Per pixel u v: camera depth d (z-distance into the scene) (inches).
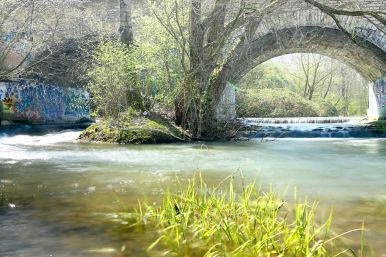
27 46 708.7
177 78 538.9
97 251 99.7
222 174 240.5
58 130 701.9
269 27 663.1
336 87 1797.5
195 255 97.3
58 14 652.1
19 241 107.4
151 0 530.0
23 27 609.0
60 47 774.5
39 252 99.0
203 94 539.2
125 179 215.8
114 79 534.3
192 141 518.9
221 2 511.2
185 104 538.3
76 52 774.5
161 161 307.7
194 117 537.6
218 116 613.3
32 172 243.4
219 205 130.1
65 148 417.4
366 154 378.9
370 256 98.2
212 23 535.2
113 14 771.4
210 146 459.5
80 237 111.0
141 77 577.9
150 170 255.8
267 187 195.2
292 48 778.2
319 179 223.6
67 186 192.7
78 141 507.8
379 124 658.2
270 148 437.7
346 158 342.0
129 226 121.7
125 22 597.3
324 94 1771.7
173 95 540.4
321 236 114.0
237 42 589.3
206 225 115.4
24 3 585.0
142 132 487.8
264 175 239.0
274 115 1310.3
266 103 1322.6
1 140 525.0
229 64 573.9
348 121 845.8
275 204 133.0
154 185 195.8
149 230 117.7
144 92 589.0
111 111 537.6
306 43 729.0
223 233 114.5
